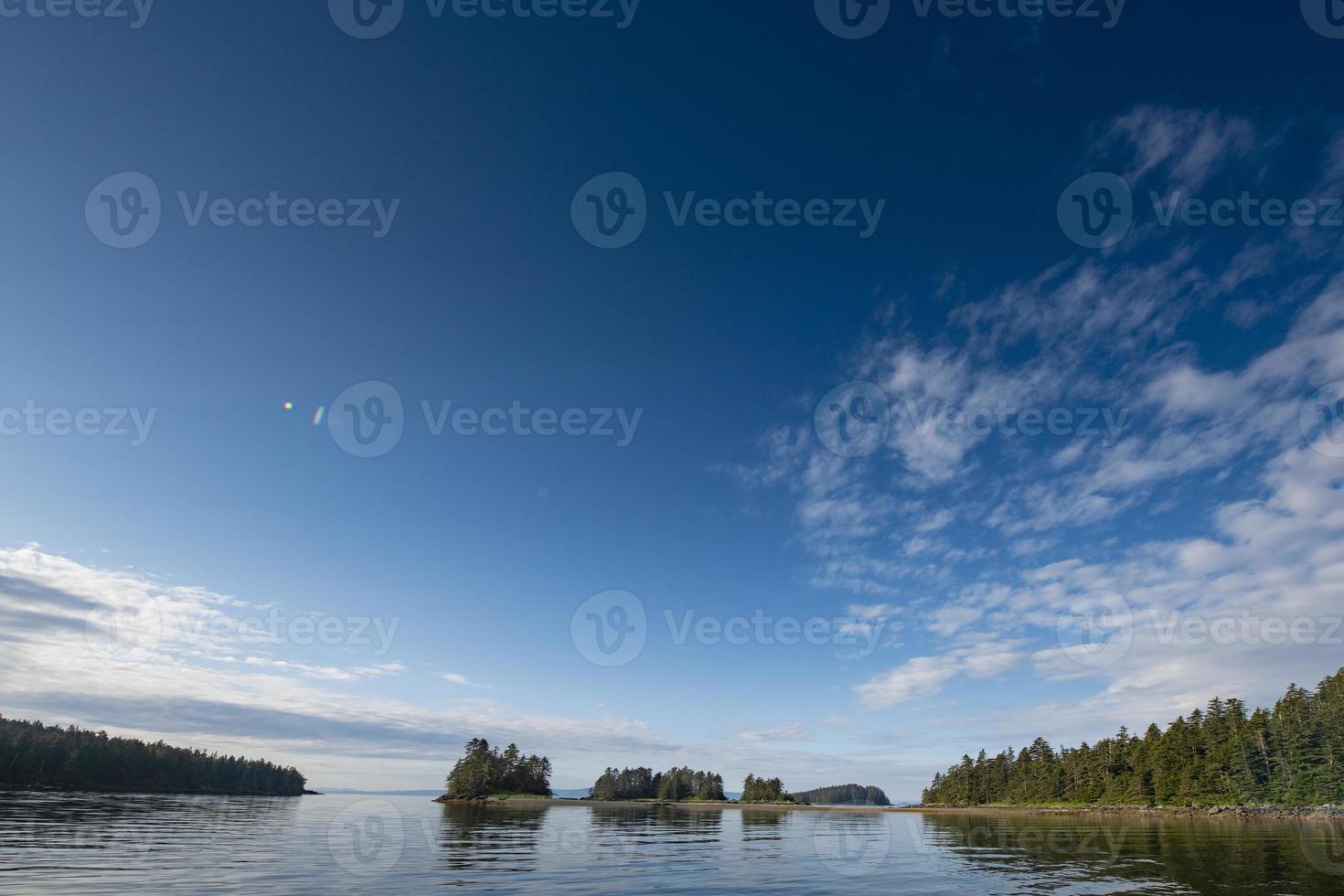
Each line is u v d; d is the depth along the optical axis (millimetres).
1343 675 114750
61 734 167125
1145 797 136125
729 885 34250
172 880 29781
